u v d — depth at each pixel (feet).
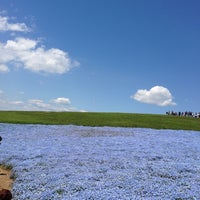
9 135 135.95
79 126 179.73
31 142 116.67
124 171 67.36
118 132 156.87
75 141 119.24
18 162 81.61
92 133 150.30
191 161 81.66
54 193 53.16
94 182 57.72
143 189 53.47
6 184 68.18
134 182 57.67
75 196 50.31
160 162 78.07
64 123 195.42
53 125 180.86
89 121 208.44
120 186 55.52
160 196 50.39
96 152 91.86
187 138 140.26
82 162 77.82
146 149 99.14
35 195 53.78
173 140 128.47
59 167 73.26
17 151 96.07
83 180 59.72
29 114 239.71
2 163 84.74
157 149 100.07
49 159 82.23
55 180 61.72
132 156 85.66
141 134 151.02
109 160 79.36
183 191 53.62
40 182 60.95
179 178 63.21
